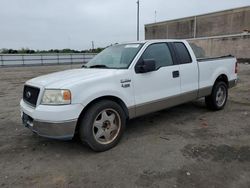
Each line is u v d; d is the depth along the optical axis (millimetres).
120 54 4453
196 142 3939
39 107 3332
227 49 28000
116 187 2736
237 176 2881
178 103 4770
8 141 4184
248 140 3980
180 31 40719
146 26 48344
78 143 4027
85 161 3385
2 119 5531
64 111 3236
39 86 3461
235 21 32000
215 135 4230
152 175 2959
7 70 21422
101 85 3584
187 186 2705
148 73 4160
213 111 5812
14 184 2850
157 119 5254
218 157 3383
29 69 22281
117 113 3795
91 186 2773
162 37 44719
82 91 3379
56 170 3156
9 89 10234
